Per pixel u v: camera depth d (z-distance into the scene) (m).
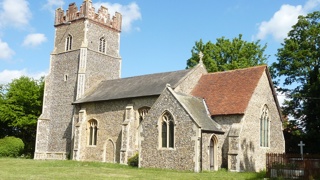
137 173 22.56
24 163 29.19
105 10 45.97
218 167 27.34
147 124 27.88
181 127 25.86
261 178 21.36
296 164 21.17
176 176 21.11
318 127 37.50
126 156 32.72
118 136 34.88
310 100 38.28
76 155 37.16
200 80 35.00
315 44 39.94
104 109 36.72
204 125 26.25
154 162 26.84
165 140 26.77
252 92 29.48
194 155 24.77
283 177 21.16
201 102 30.61
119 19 47.78
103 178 19.00
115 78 45.97
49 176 19.38
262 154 30.00
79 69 41.91
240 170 26.75
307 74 39.16
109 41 46.06
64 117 42.59
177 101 26.44
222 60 50.34
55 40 46.50
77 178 18.70
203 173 23.59
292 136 39.91
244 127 27.91
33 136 55.72
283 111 41.03
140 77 38.94
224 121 28.64
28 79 55.09
